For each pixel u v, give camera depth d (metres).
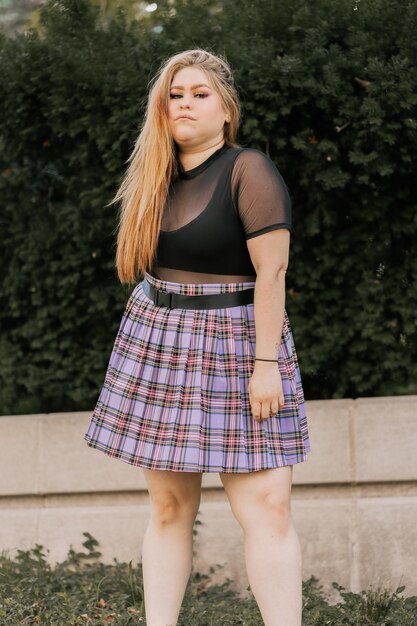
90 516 3.90
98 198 4.00
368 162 3.69
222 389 2.46
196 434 2.43
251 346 2.50
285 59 3.58
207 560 3.79
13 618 3.26
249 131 3.73
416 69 3.52
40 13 4.06
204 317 2.50
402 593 3.67
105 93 3.81
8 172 4.24
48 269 4.16
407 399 3.73
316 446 3.75
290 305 4.02
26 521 3.96
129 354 2.59
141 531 3.86
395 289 3.94
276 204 2.45
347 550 3.71
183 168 2.57
